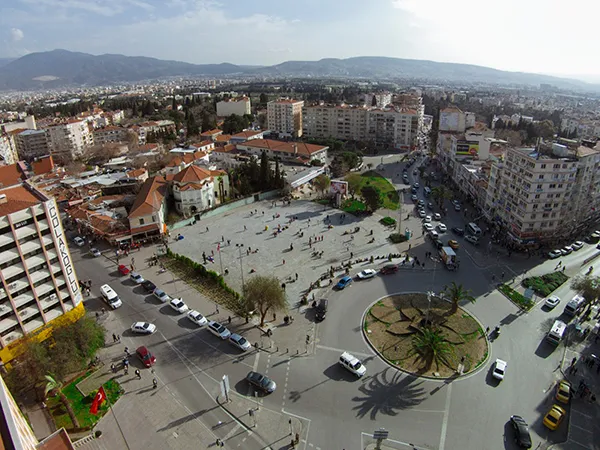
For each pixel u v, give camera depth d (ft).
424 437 154.30
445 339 207.62
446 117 640.17
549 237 323.78
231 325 223.71
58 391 169.78
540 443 152.35
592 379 185.06
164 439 154.51
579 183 321.73
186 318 231.91
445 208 426.10
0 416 94.32
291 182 464.65
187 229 364.38
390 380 182.80
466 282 269.23
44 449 119.65
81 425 160.76
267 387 175.22
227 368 191.62
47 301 214.07
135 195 414.21
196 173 397.39
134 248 323.78
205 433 156.76
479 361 194.29
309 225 370.73
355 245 327.06
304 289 259.80
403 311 233.35
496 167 369.50
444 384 180.55
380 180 528.22
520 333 216.33
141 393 177.17
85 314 231.71
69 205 402.72
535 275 278.26
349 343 207.82
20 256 200.44
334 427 158.92
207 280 270.05
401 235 341.62
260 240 337.93
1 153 627.05
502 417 163.94
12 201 200.75
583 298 237.25
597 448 150.61
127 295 256.32
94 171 530.68
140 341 212.43
